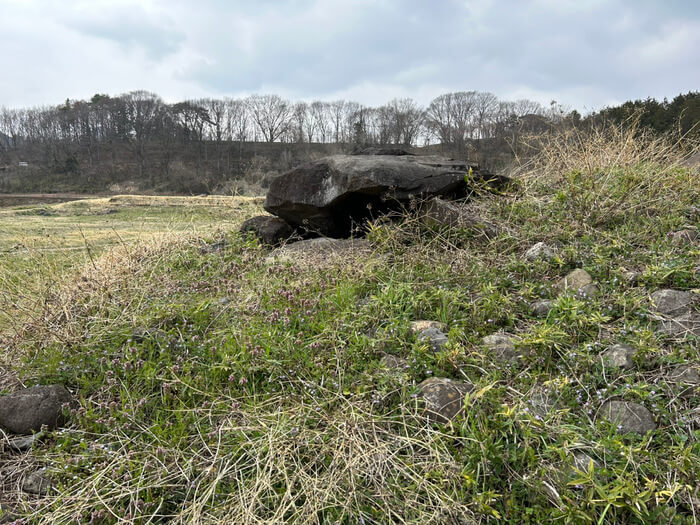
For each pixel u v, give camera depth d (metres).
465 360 2.89
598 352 2.84
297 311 3.68
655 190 4.90
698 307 3.06
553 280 3.76
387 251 4.62
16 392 3.01
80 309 4.06
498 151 13.90
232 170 46.47
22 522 2.19
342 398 2.69
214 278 4.77
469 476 2.11
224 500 2.24
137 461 2.45
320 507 2.12
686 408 2.42
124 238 6.99
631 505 1.94
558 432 2.31
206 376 3.06
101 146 60.38
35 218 13.73
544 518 1.98
